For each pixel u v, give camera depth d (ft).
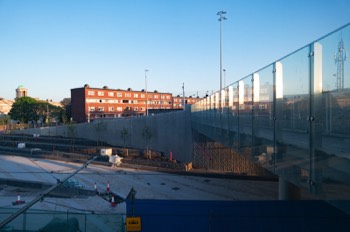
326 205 30.86
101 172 106.42
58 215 40.60
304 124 19.49
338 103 15.40
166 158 129.49
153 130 140.15
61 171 109.91
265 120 27.84
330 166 16.55
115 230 39.50
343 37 14.61
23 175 103.14
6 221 17.80
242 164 100.68
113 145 158.51
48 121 272.72
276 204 33.30
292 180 21.75
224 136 49.08
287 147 22.58
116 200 74.90
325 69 16.53
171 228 33.83
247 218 32.37
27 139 189.26
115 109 274.57
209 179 94.94
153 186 87.76
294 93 20.93
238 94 38.78
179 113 128.36
